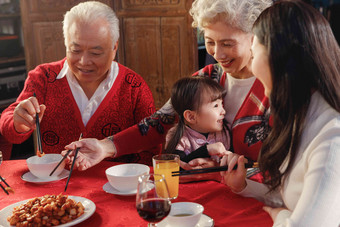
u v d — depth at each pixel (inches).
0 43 183.9
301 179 50.7
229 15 71.2
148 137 83.7
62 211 54.0
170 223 51.2
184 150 82.1
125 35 178.1
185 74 166.2
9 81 185.9
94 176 72.7
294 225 44.6
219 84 83.1
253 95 79.0
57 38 166.7
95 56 85.4
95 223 55.2
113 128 95.0
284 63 48.2
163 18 166.6
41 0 164.1
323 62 47.8
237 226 53.4
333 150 45.8
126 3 174.6
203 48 179.6
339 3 244.1
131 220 55.9
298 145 50.8
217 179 71.6
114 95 94.8
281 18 48.1
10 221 54.0
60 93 94.2
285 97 49.2
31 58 169.3
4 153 98.3
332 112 48.8
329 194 44.6
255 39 51.3
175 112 85.4
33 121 77.8
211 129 81.4
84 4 87.3
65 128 94.3
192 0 157.2
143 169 68.3
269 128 77.0
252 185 62.4
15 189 68.1
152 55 173.5
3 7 191.0
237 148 81.0
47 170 69.9
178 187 66.2
